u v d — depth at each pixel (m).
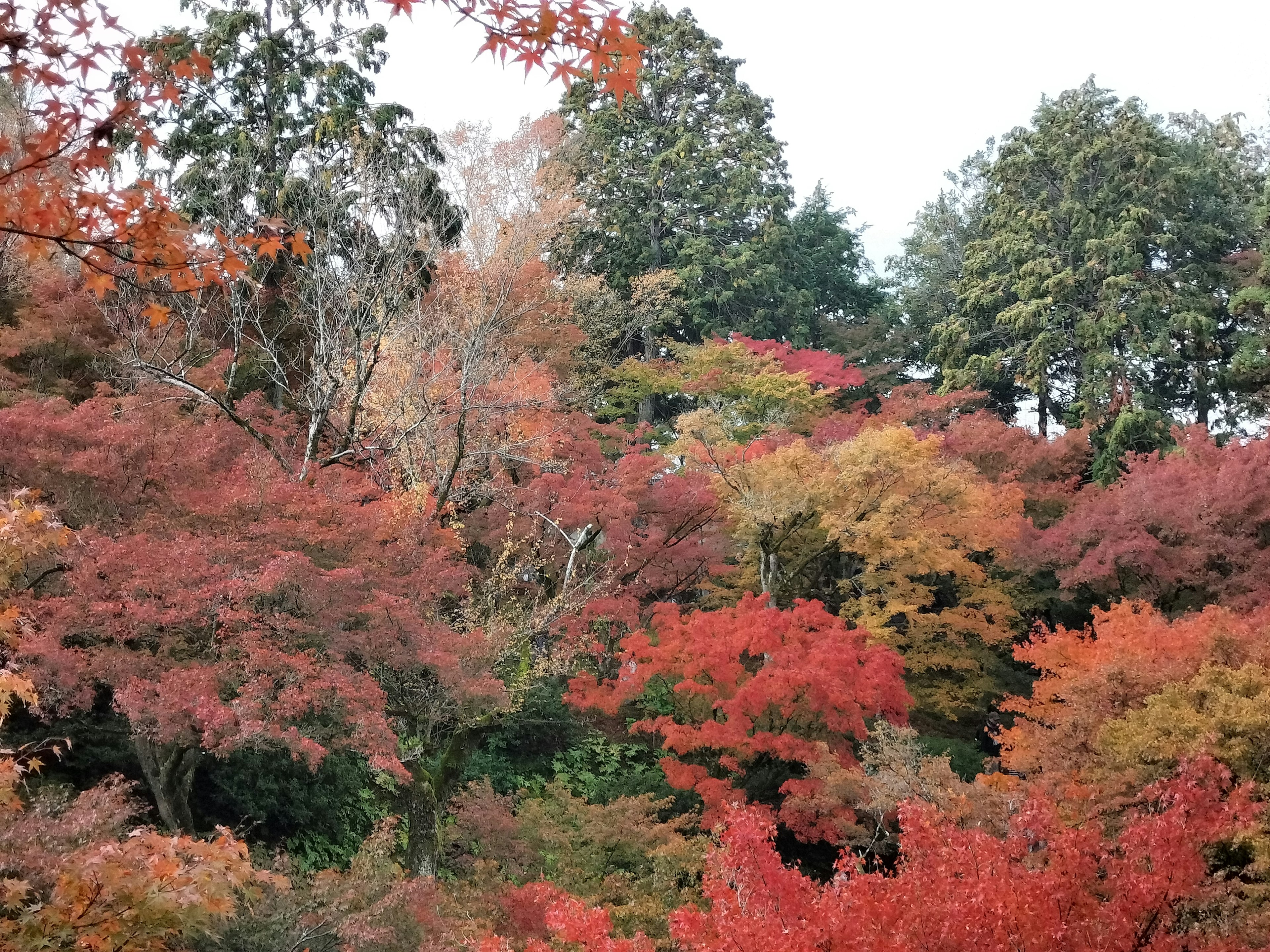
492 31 3.07
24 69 2.83
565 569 19.77
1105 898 9.02
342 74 22.55
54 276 15.99
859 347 41.09
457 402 17.66
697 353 29.84
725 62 39.41
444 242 20.28
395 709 13.77
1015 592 24.72
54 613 10.33
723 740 16.53
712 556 22.27
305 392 15.69
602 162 36.59
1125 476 25.34
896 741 15.47
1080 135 35.50
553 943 11.24
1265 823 9.59
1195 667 12.95
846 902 7.55
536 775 19.88
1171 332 33.56
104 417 12.34
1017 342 35.97
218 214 16.53
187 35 20.73
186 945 7.79
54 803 8.05
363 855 11.23
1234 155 40.22
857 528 20.22
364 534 12.93
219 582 10.70
